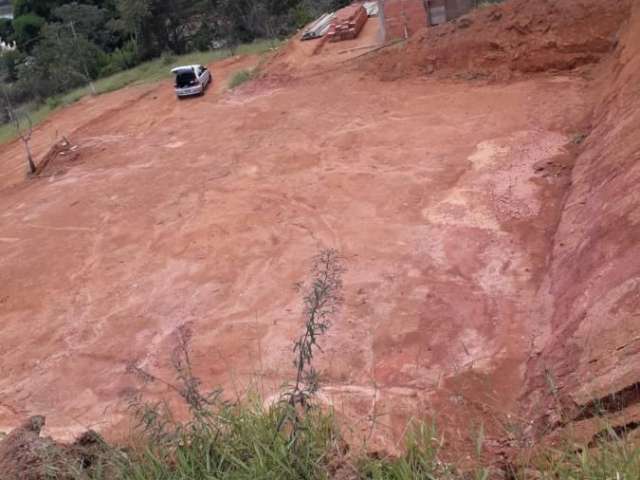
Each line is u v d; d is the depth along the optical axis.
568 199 14.27
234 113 25.59
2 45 64.81
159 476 4.29
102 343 13.11
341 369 10.63
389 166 18.09
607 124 15.91
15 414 11.45
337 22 32.12
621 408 6.81
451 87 22.92
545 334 10.33
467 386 9.63
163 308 13.85
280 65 29.69
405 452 4.55
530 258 12.80
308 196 17.28
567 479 4.18
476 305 11.72
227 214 17.17
